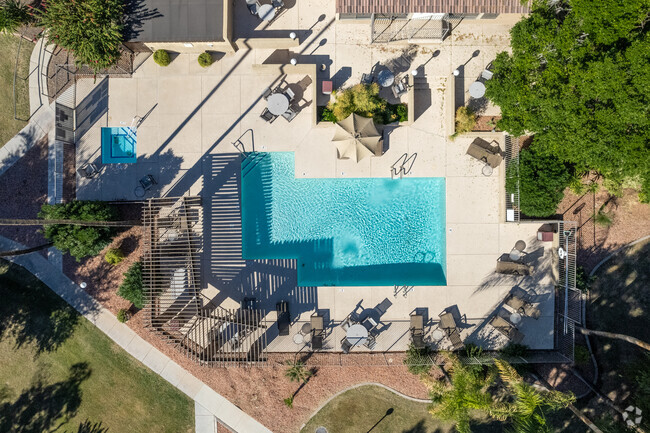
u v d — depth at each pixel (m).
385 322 20.02
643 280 19.84
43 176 19.91
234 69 19.89
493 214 19.91
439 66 19.67
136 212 19.91
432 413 18.08
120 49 18.95
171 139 19.97
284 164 20.17
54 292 19.97
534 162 18.28
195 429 20.02
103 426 20.09
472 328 20.02
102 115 19.94
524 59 16.31
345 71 19.73
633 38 14.43
